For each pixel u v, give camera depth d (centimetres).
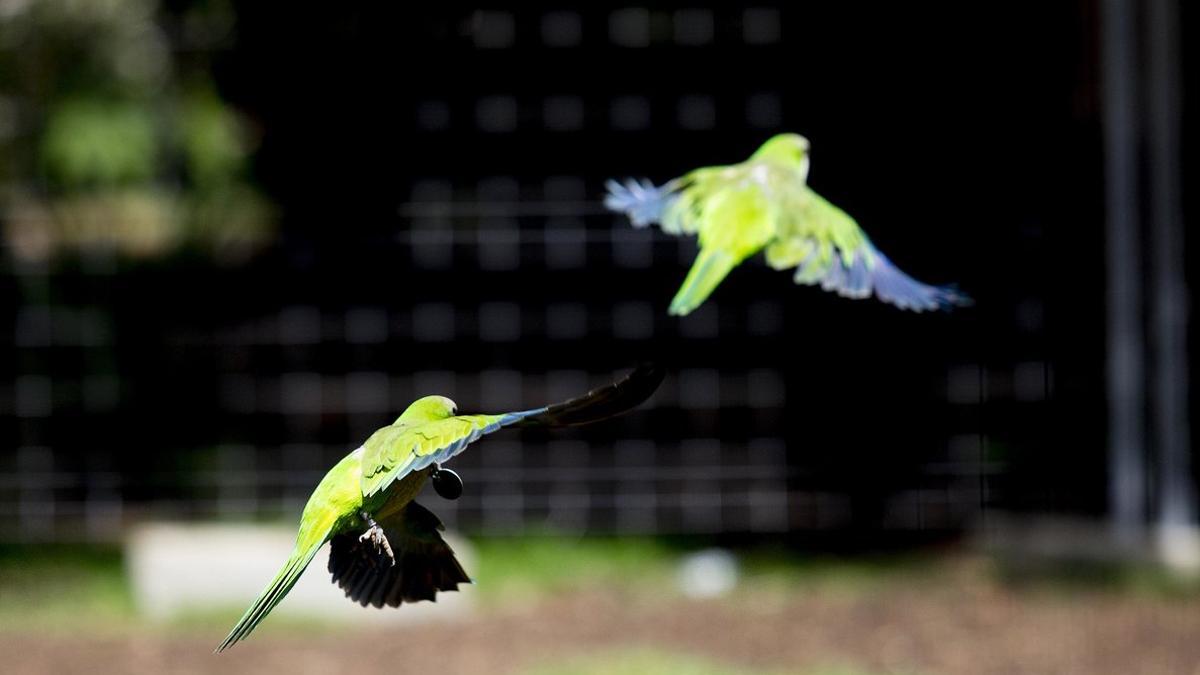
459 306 1485
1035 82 1279
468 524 1330
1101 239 1259
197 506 1377
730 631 1099
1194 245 1261
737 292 1414
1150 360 1211
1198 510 1270
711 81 1429
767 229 437
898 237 1308
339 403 1477
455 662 1024
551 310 1478
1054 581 1202
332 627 1112
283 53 1505
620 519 1336
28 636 1088
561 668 996
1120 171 1212
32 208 1467
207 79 1507
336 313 1488
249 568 1148
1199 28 1253
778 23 1387
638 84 1455
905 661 1027
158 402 1458
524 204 1481
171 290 1480
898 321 1350
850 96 1329
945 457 1330
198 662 1036
